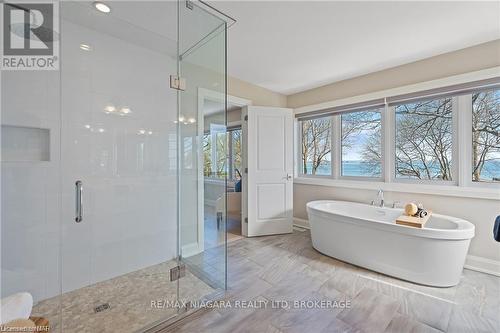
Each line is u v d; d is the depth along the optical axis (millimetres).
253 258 2752
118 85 2348
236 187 4590
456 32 2207
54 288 1987
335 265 2557
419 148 2941
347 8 1870
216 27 2229
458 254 2037
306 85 3775
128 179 2430
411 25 2100
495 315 1711
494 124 2408
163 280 2273
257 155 3617
